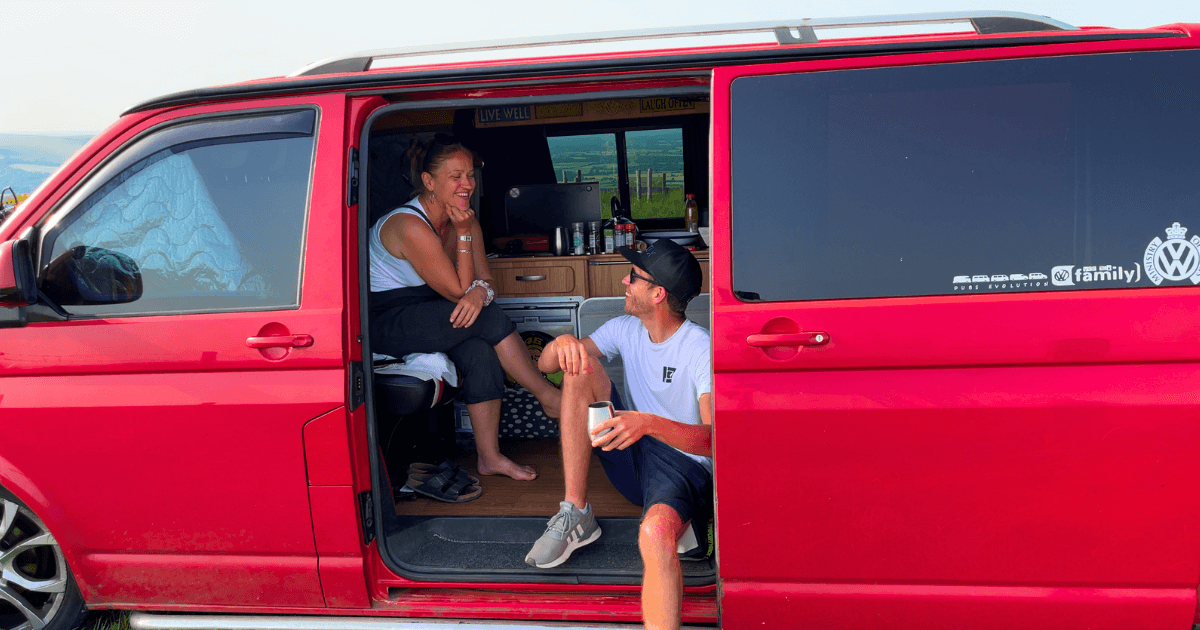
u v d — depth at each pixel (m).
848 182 1.88
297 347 2.04
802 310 1.85
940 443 1.82
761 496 1.91
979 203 1.83
